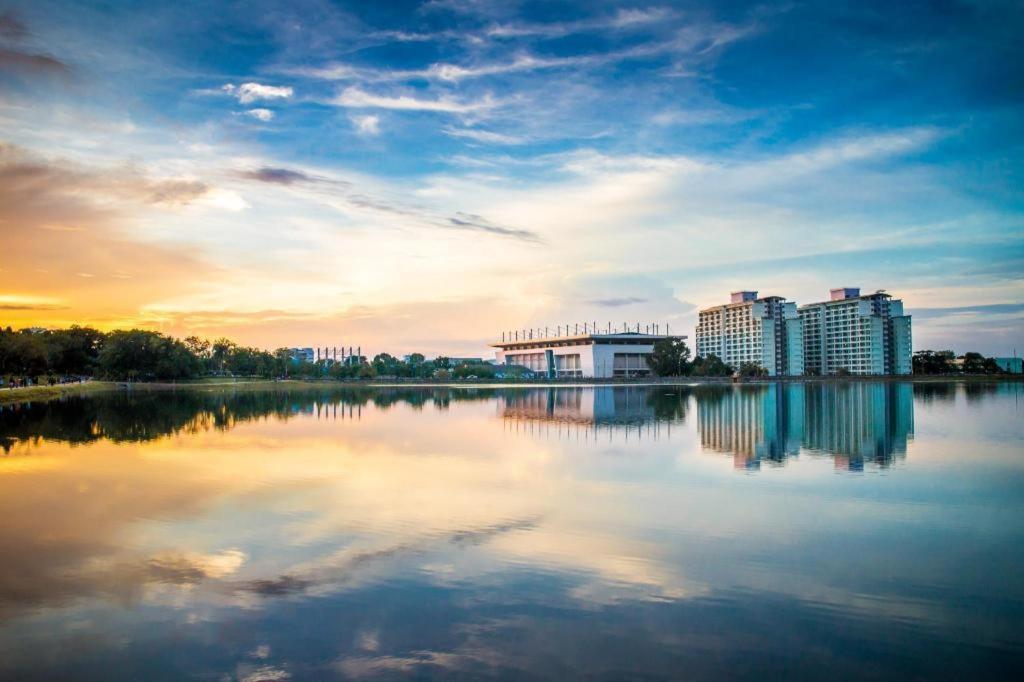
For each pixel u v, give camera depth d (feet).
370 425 247.50
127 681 51.65
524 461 151.94
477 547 81.71
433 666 52.65
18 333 480.23
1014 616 61.62
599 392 550.77
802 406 338.75
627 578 70.79
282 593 67.36
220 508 102.63
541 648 55.47
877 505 104.32
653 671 51.75
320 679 51.24
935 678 51.08
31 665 53.93
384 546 82.33
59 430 218.38
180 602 65.51
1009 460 149.79
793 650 55.16
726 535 87.20
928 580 70.59
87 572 74.08
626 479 127.65
